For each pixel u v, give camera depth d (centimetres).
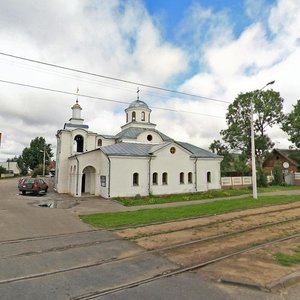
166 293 525
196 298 502
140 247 856
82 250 822
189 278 600
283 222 1247
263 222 1243
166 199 2292
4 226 1140
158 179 2717
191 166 2962
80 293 528
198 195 2539
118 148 2692
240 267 661
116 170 2512
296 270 632
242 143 4734
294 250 802
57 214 1484
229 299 496
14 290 541
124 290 540
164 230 1096
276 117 4575
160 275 619
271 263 686
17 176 8162
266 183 3634
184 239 952
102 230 1101
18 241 916
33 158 8906
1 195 2655
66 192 3094
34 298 506
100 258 746
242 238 960
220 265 680
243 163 4516
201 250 818
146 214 1459
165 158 2775
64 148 3161
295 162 4806
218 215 1441
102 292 532
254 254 765
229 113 4825
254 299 496
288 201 1997
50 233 1039
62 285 566
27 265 686
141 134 3145
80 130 3206
